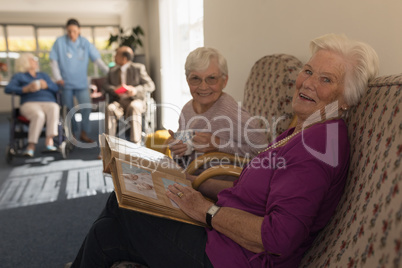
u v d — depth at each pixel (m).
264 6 2.14
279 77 1.64
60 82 4.38
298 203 0.79
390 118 0.70
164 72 5.44
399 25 1.18
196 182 1.38
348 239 0.68
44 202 2.71
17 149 4.36
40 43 9.41
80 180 3.26
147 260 0.99
